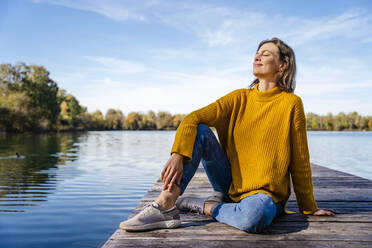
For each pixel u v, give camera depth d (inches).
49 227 124.7
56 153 553.0
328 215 76.4
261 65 69.6
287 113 67.6
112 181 246.1
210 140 68.4
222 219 68.1
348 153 643.5
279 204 70.9
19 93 1861.5
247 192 67.7
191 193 120.6
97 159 447.8
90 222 131.9
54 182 241.0
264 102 69.7
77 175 280.4
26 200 175.8
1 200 175.5
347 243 58.2
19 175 278.5
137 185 227.5
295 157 69.2
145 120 4488.2
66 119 2886.3
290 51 69.2
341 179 150.6
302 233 63.7
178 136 65.4
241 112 71.0
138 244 57.5
